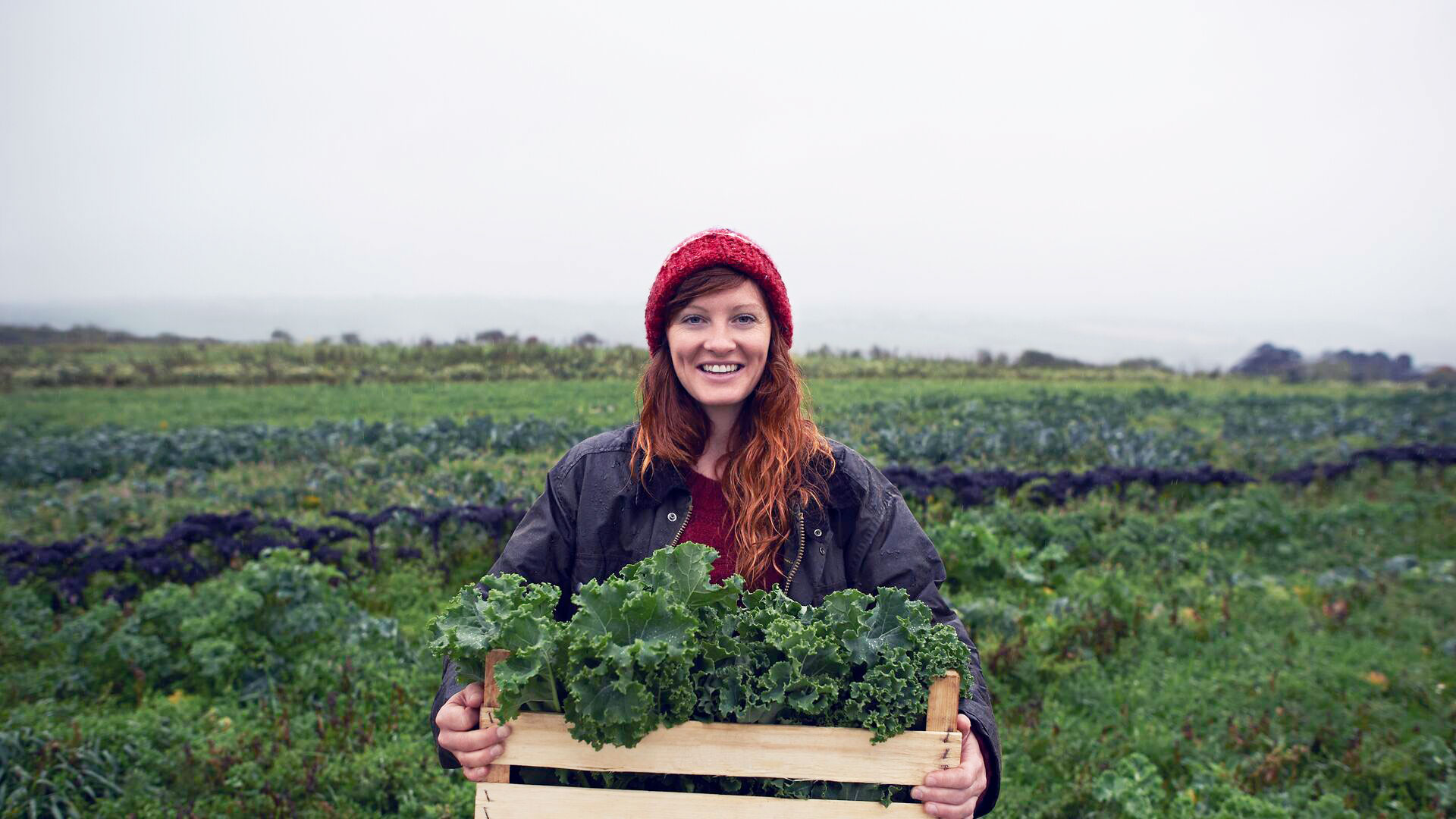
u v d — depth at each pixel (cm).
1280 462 1506
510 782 201
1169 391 3312
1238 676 584
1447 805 436
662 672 184
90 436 1892
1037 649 617
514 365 3841
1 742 451
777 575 222
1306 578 832
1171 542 903
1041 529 926
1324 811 425
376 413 2392
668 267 215
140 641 586
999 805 446
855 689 191
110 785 447
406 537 887
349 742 495
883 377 3925
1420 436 1983
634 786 200
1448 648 626
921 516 1027
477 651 188
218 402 2719
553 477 231
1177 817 428
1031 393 2992
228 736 493
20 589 726
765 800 192
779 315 220
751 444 217
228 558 828
